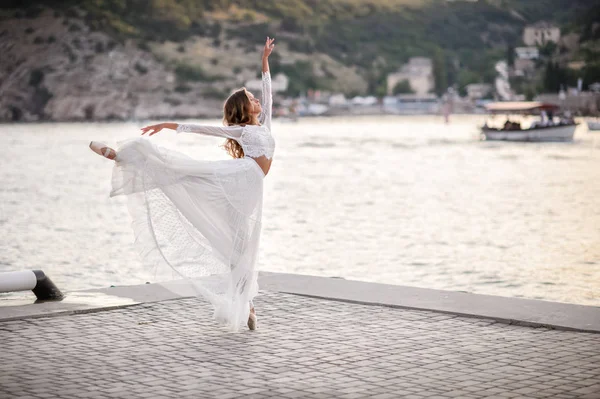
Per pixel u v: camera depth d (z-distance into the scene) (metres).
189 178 7.93
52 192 46.59
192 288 8.20
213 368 6.93
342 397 6.16
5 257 22.97
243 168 8.06
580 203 39.41
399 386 6.41
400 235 27.53
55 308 9.05
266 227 29.77
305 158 80.12
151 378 6.64
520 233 28.03
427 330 8.21
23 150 99.81
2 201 41.31
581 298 16.81
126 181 7.85
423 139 122.31
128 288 10.31
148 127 7.95
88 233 28.52
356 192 45.84
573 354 7.30
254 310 8.71
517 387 6.37
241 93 8.38
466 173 60.19
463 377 6.64
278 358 7.24
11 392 6.25
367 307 9.29
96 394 6.22
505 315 8.67
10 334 8.05
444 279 19.30
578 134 125.50
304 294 9.93
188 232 7.98
